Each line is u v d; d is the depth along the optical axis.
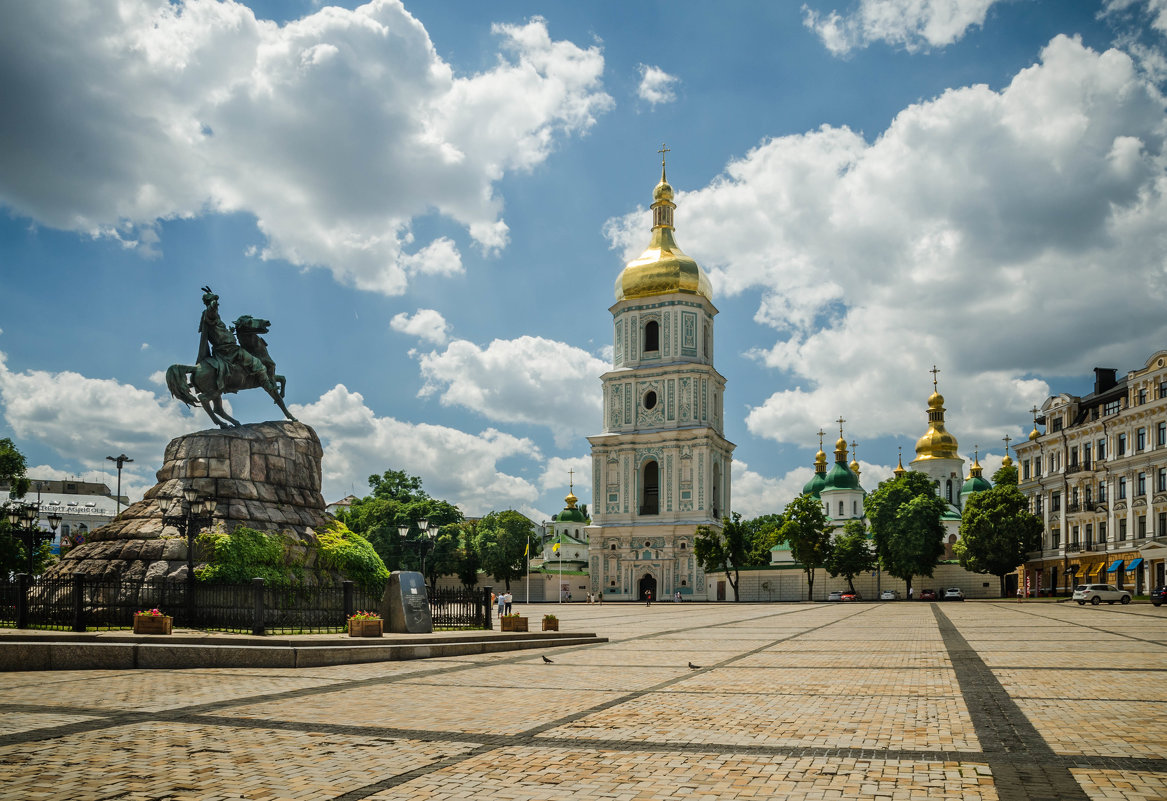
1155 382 73.06
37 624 28.64
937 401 135.12
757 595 103.62
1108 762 10.73
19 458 58.53
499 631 32.50
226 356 36.78
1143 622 40.94
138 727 13.43
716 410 113.62
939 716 13.95
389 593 31.05
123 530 32.53
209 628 28.50
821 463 134.25
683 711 14.77
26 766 10.88
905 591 100.12
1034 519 88.12
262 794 9.65
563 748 11.84
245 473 34.47
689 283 112.69
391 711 14.93
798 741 12.16
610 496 110.25
